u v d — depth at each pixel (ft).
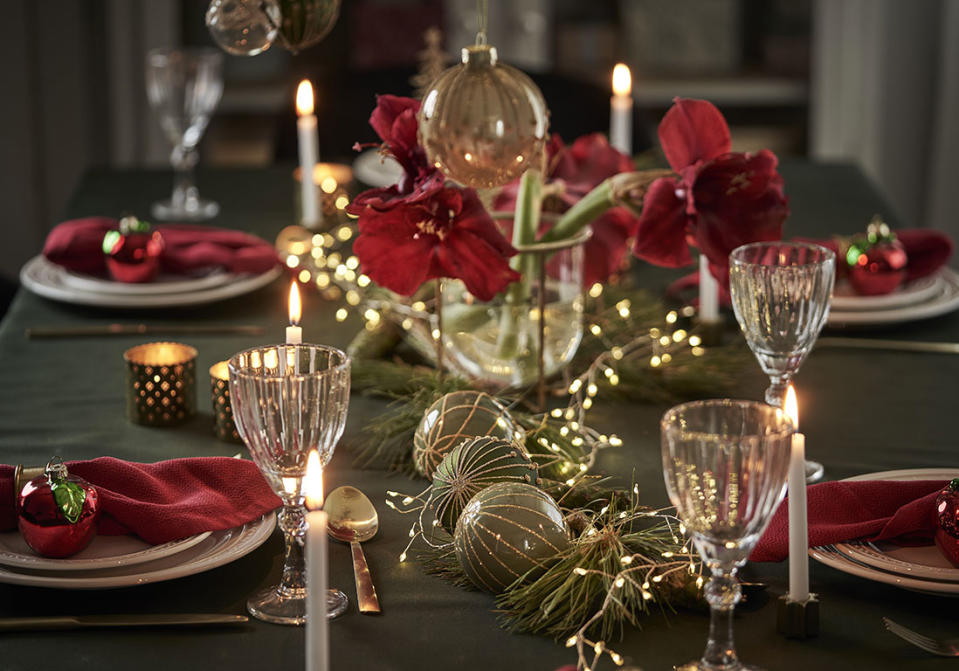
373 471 3.76
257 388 2.75
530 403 4.24
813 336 3.51
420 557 3.22
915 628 2.88
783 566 3.18
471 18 11.49
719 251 3.73
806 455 3.89
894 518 3.05
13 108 10.78
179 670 2.70
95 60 10.82
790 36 11.67
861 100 11.50
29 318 5.12
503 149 3.13
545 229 4.12
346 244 6.07
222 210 6.86
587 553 2.90
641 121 8.80
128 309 5.19
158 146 11.09
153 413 4.07
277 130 9.18
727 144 3.83
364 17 11.43
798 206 6.75
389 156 3.61
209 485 3.33
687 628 2.87
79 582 2.89
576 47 11.79
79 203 6.95
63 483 3.01
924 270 5.21
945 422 4.14
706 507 2.43
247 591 3.04
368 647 2.80
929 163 11.45
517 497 2.99
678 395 4.38
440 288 4.03
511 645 2.81
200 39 11.21
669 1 11.68
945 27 10.82
